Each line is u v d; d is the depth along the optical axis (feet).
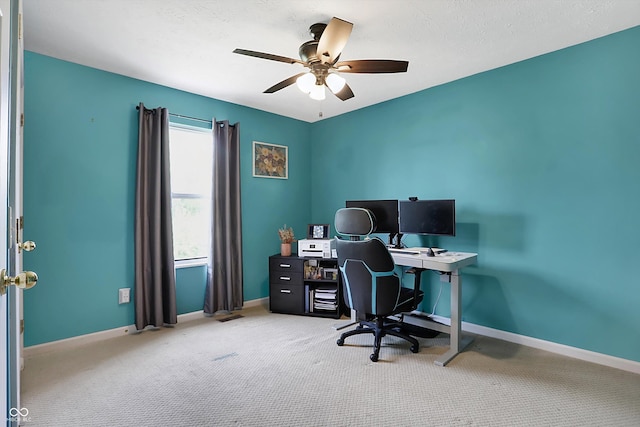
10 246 3.74
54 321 8.76
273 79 10.20
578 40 7.91
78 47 8.20
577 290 8.18
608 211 7.73
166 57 8.75
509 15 6.87
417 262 8.67
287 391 6.76
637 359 7.41
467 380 7.16
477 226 9.89
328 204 14.42
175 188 11.47
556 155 8.46
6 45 3.04
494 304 9.57
